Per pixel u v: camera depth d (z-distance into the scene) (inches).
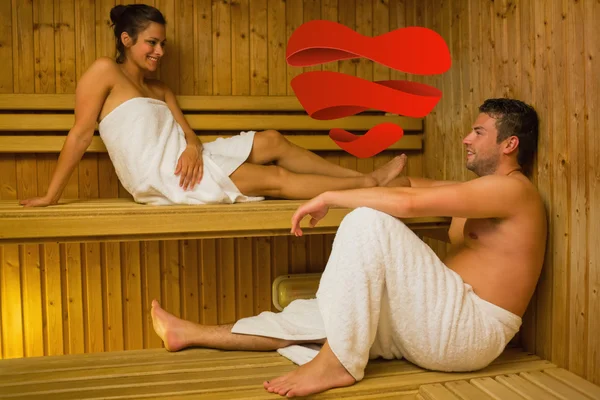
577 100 70.6
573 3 70.9
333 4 113.0
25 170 102.9
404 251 65.9
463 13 98.0
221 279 112.3
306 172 96.4
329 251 117.0
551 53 75.0
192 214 81.4
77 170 105.0
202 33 108.6
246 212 82.9
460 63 99.7
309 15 112.4
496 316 68.7
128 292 108.7
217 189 86.1
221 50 109.6
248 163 90.3
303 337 75.1
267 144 93.4
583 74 69.5
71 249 106.0
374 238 65.0
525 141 75.4
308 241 115.8
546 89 76.0
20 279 104.4
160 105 92.0
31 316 105.1
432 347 66.7
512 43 83.7
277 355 75.9
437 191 67.5
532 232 70.0
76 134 86.7
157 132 88.7
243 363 72.6
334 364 64.6
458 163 101.8
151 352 77.7
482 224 71.8
